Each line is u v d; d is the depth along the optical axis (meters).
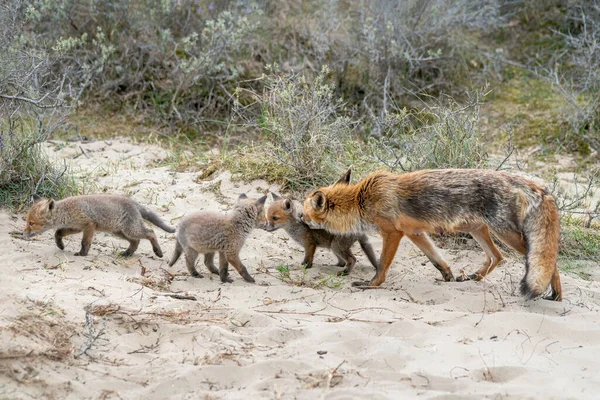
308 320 9.26
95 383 7.44
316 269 11.88
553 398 7.19
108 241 12.21
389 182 10.78
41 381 7.32
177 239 10.99
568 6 22.72
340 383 7.57
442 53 20.95
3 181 13.05
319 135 14.72
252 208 10.65
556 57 21.52
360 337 8.61
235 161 15.44
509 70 21.48
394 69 19.92
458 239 13.15
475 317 9.34
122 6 19.50
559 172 17.27
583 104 19.64
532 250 9.82
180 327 8.70
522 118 19.53
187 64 18.66
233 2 20.16
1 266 10.11
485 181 10.37
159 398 7.35
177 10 20.14
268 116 15.66
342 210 11.01
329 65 19.91
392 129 16.67
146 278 10.42
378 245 12.95
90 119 18.42
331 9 21.17
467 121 14.48
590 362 8.11
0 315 8.30
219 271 10.93
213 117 18.92
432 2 21.02
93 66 18.34
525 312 9.55
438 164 13.95
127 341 8.40
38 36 17.70
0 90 13.58
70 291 9.44
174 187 14.53
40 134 13.87
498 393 7.32
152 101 19.08
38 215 10.80
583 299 10.42
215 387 7.57
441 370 7.89
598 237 13.45
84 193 13.75
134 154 16.80
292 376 7.68
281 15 21.12
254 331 8.87
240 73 19.53
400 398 7.20
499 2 23.22
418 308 9.76
